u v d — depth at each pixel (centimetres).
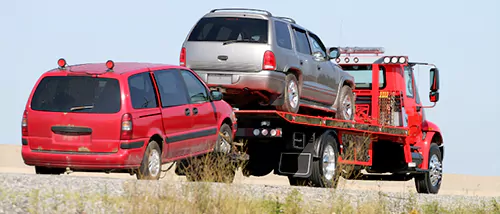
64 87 2345
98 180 2009
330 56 3422
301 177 3089
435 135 4047
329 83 3381
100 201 1723
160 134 2412
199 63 2931
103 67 2402
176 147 2492
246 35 2925
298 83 3092
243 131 3014
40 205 1638
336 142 3241
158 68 2502
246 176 2812
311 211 2005
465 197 2991
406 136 3712
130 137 2300
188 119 2558
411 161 3728
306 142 3120
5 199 1653
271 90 2909
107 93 2320
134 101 2339
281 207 1967
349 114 3562
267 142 3142
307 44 3241
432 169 3978
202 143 2639
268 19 2942
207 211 1772
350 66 3891
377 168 3772
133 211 1647
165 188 1805
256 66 2884
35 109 2344
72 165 2309
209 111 2684
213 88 2919
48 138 2325
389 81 3819
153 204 1716
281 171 3117
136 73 2394
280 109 2991
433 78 3862
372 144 3725
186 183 1973
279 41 2969
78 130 2302
